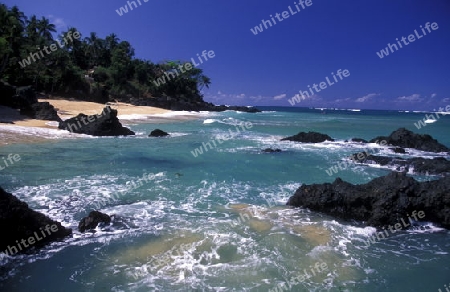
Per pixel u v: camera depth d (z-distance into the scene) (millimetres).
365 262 8016
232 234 9211
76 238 8805
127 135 30859
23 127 28781
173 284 6812
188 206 11594
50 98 61812
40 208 10867
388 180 11367
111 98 76812
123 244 8508
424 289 6992
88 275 7102
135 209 11125
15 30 56469
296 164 19531
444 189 10656
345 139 33125
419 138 27188
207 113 89062
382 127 49375
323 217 10922
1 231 7797
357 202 10883
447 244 9258
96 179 14648
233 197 12812
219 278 7066
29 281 6871
